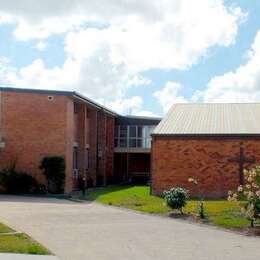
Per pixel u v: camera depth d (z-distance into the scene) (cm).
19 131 3416
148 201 2638
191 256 1236
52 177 3322
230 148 2933
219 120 3256
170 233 1594
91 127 4188
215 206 2269
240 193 1980
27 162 3400
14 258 1127
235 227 1706
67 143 3422
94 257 1202
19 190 3316
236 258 1220
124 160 4962
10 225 1688
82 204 2598
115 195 3086
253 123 3147
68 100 3434
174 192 2055
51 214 2069
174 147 2986
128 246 1354
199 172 2955
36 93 3422
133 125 4903
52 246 1330
